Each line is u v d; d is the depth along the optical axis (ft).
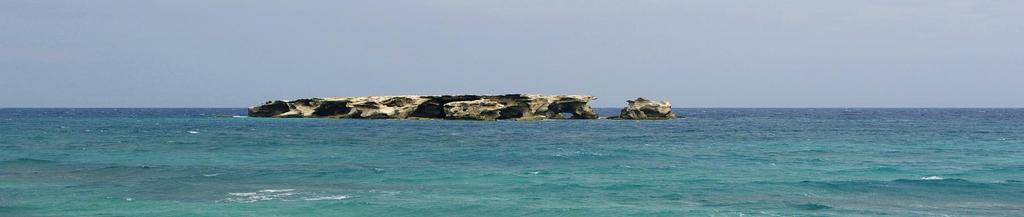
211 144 205.36
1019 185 106.52
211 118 486.79
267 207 85.97
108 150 179.22
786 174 124.98
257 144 206.59
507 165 141.79
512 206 86.99
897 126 379.76
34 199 92.02
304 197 94.27
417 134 268.62
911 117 630.33
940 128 346.95
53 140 222.07
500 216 80.84
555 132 290.15
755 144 216.54
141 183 109.29
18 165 137.49
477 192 99.71
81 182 110.42
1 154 164.55
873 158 160.97
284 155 167.02
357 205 87.20
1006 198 95.35
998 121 479.00
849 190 102.27
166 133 272.31
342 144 208.85
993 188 103.55
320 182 111.65
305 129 305.73
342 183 110.32
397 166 138.62
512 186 106.11
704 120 484.74
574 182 111.04
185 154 168.14
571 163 146.72
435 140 232.32
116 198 93.09
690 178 117.39
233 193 98.02
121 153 169.78
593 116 436.76
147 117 550.36
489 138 245.86
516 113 416.67
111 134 264.11
